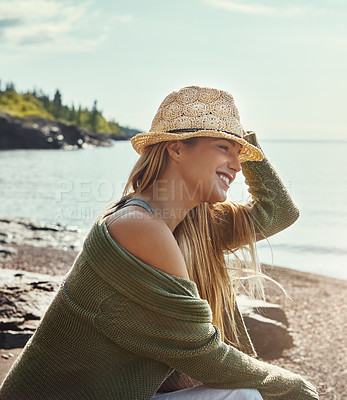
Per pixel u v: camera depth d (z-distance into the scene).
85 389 1.99
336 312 7.47
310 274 10.46
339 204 28.25
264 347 5.48
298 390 2.20
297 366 5.25
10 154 94.94
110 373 1.99
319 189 36.50
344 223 20.81
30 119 153.25
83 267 1.97
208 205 2.49
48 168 57.12
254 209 2.62
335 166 63.75
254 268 2.58
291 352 5.57
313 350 5.70
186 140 2.07
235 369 2.06
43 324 2.07
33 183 36.25
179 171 2.11
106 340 1.97
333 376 5.02
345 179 44.38
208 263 2.40
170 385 2.25
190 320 1.94
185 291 1.96
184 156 2.08
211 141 2.06
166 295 1.90
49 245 13.79
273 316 5.75
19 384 2.05
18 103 170.62
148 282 1.90
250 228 2.55
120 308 1.92
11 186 33.75
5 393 2.07
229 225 2.54
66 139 152.75
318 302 8.10
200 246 2.38
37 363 2.04
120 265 1.91
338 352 5.65
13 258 11.81
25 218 18.12
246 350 2.57
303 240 15.88
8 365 3.92
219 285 2.43
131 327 1.93
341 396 4.62
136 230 1.94
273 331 5.52
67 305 1.99
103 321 1.93
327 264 12.20
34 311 4.73
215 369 2.03
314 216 23.45
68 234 15.73
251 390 2.08
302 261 12.54
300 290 8.96
